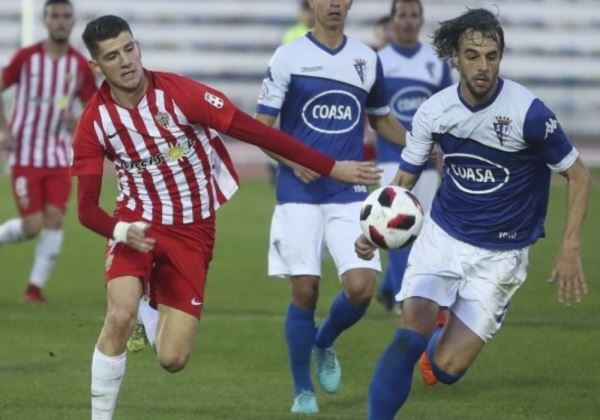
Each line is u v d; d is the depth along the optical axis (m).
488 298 19.73
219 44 76.12
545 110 18.84
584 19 75.44
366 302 22.19
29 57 34.50
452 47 18.77
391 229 19.03
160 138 18.98
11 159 34.38
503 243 19.81
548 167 19.39
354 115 23.20
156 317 19.95
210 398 23.02
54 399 22.62
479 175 19.48
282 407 22.34
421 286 19.53
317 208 22.73
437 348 19.84
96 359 18.55
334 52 23.14
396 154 30.47
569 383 24.45
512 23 75.44
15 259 42.81
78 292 35.84
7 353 26.75
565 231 18.78
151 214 19.39
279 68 23.03
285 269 22.77
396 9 31.12
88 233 48.91
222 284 37.38
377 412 18.81
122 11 75.31
